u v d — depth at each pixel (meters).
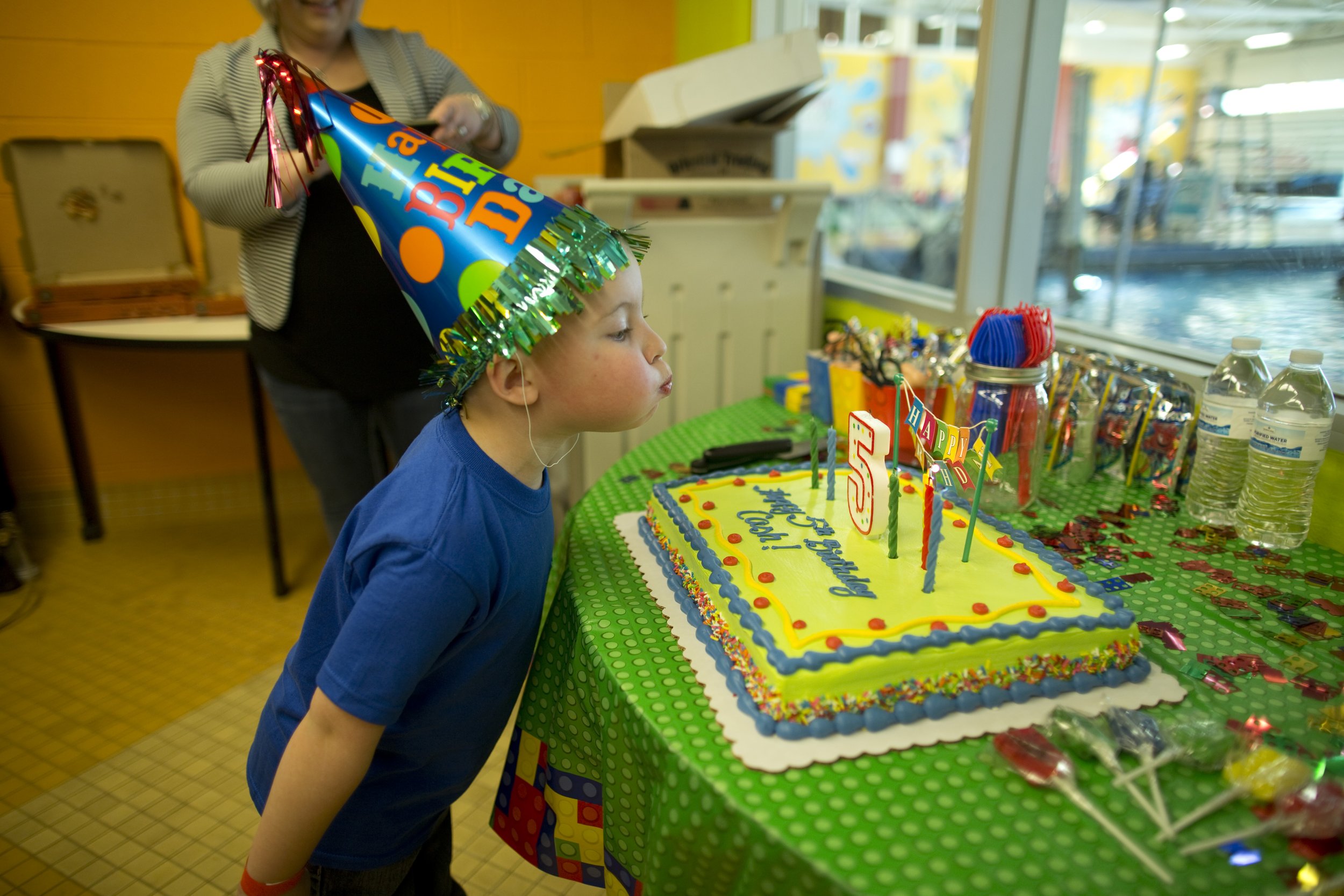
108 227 2.31
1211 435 1.04
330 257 1.45
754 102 1.76
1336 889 0.50
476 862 1.42
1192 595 0.88
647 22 2.65
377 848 0.83
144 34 2.27
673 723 0.67
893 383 1.30
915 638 0.68
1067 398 1.19
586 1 2.56
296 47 1.48
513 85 2.57
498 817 0.93
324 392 1.58
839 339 1.48
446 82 1.61
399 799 0.82
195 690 1.87
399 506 0.70
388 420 1.65
